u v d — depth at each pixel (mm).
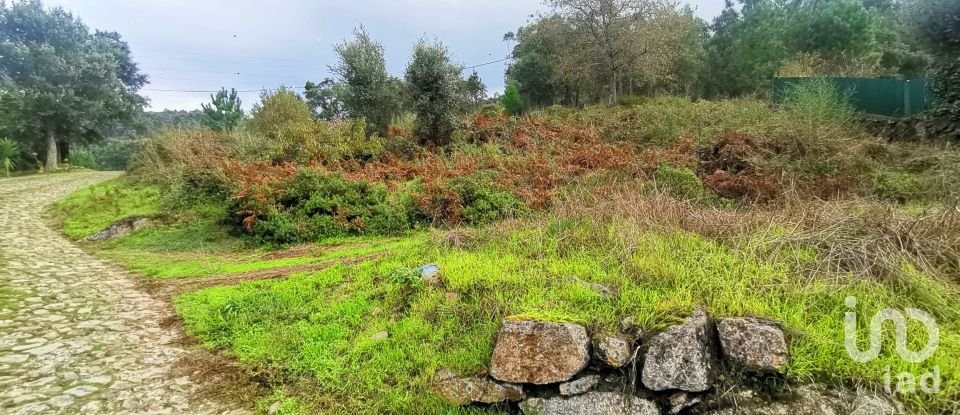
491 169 11227
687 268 4016
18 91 24781
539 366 3367
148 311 5629
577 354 3334
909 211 5359
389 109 17062
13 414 3414
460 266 4762
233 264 7652
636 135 13992
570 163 11094
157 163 15148
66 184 18984
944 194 7090
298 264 7082
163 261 8141
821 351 3076
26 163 27156
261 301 5152
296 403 3627
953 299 3498
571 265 4453
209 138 16375
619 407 3180
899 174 8359
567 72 23750
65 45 27844
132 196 13164
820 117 10461
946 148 9008
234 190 10172
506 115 18875
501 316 3863
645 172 9336
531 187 9664
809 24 23469
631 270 4176
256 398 3762
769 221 4773
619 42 21859
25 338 4762
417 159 13164
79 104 26281
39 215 12664
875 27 22672
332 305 4879
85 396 3705
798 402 2932
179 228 10141
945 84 11094
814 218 4547
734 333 3238
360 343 4055
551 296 3914
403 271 4828
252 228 9164
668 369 3160
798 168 8953
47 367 4168
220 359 4383
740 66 25062
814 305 3469
